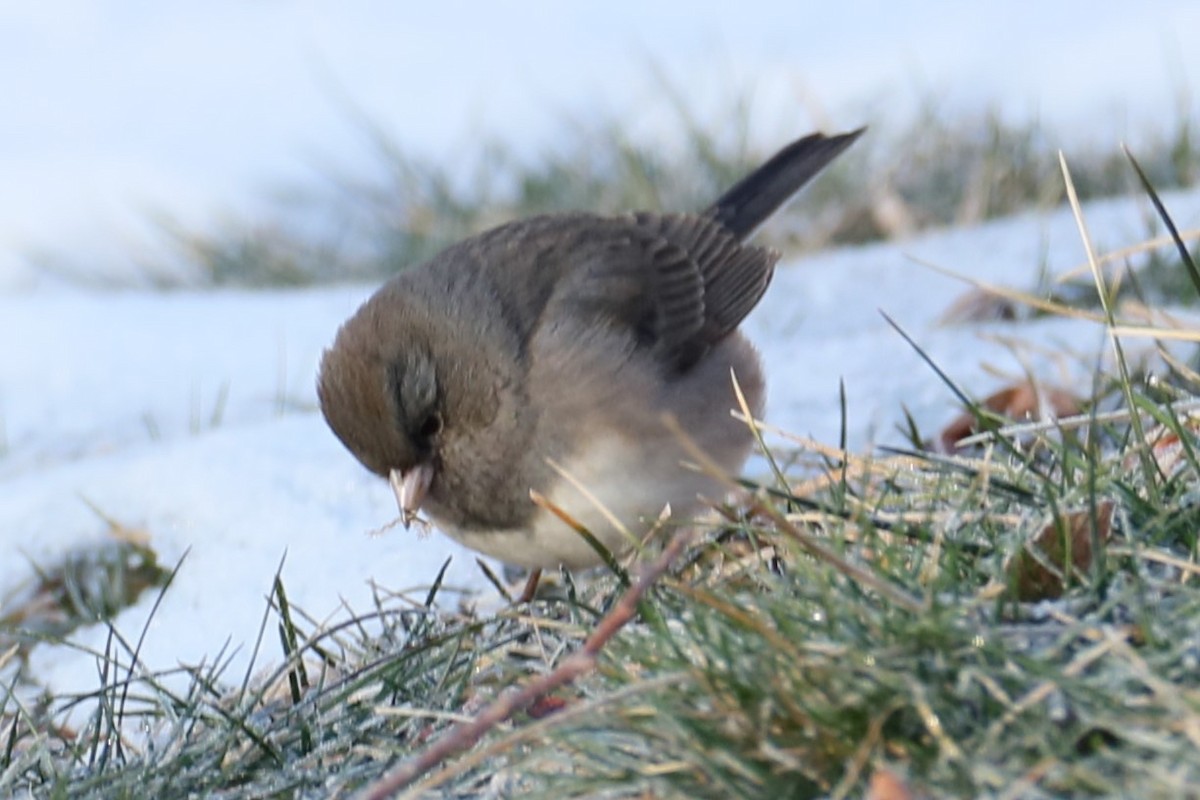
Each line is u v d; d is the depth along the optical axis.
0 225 18.34
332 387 8.92
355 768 7.21
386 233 17.09
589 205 16.44
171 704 8.18
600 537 8.86
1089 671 6.19
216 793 7.34
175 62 21.31
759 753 6.21
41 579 10.62
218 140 19.45
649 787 6.27
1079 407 9.32
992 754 5.92
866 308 13.52
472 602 9.11
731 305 10.23
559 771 6.63
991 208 15.49
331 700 7.68
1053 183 15.40
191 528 10.69
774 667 6.37
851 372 11.64
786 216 15.92
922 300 13.47
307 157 18.53
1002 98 17.16
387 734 7.53
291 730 7.63
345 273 17.09
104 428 13.28
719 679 6.43
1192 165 15.15
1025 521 7.30
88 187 18.84
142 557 10.63
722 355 9.86
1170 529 7.18
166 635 9.53
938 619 6.28
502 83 19.39
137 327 15.43
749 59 18.81
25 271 17.89
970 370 11.38
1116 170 15.45
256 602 9.66
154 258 17.75
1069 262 13.27
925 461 8.41
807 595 6.77
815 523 8.06
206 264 17.58
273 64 21.02
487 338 8.85
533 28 20.64
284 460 11.27
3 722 8.71
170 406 13.55
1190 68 17.28
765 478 10.09
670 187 16.39
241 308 15.92
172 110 20.31
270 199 18.17
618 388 8.88
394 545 10.05
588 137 17.16
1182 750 5.66
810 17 19.84
